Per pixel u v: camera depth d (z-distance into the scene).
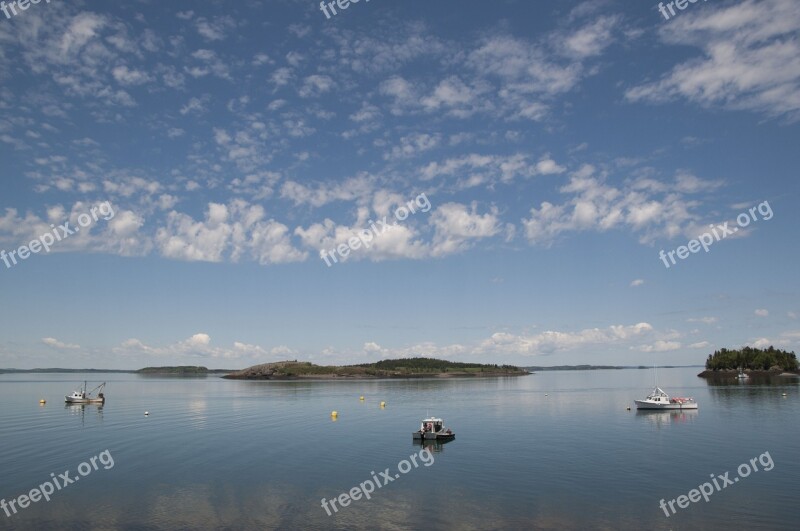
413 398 165.12
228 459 63.72
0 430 88.44
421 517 42.59
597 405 135.50
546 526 40.50
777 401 135.50
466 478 54.41
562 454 66.44
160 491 49.69
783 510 43.72
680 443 73.69
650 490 49.59
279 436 82.00
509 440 77.62
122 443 74.81
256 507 45.19
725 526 40.31
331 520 41.97
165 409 126.31
